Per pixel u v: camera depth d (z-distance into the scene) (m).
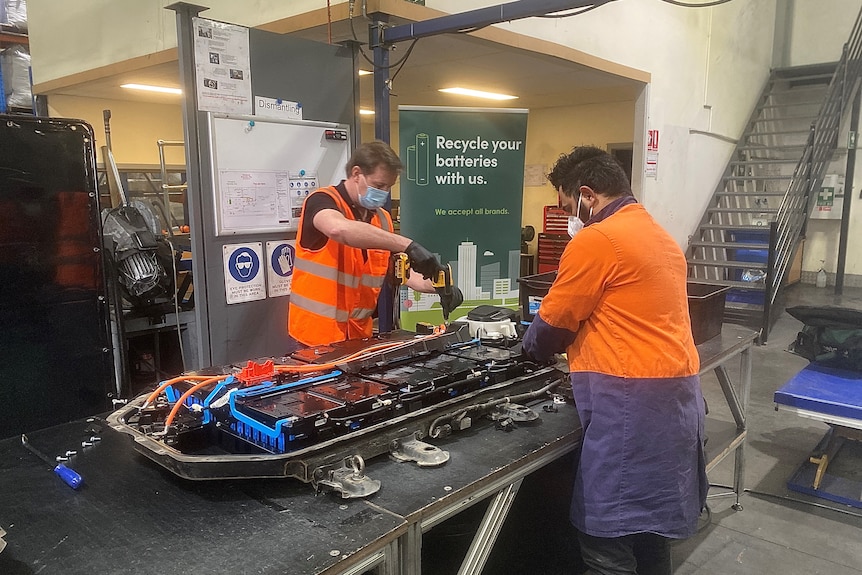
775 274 5.58
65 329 1.60
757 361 4.88
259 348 2.28
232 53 2.05
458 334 1.81
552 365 1.84
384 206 2.31
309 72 2.31
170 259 3.08
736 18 6.41
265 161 2.19
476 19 2.25
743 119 7.07
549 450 1.44
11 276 1.49
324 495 1.18
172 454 1.17
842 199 7.36
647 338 1.48
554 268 6.87
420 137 3.03
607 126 6.72
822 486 2.85
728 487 2.90
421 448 1.33
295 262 2.05
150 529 1.07
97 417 1.62
